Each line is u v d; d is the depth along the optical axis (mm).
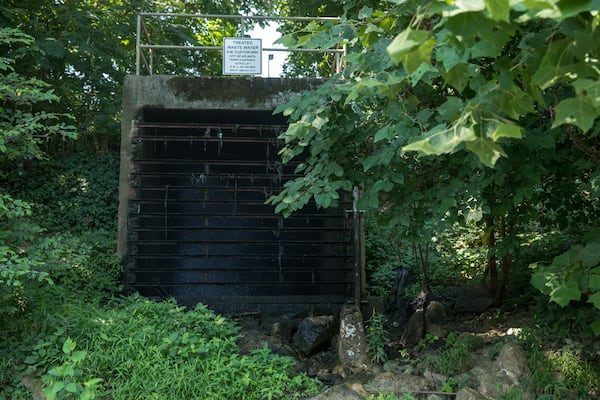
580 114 1742
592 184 4457
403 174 4293
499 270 8148
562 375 4863
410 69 1873
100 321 5586
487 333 6113
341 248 8039
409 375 5215
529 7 1569
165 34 12781
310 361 6133
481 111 1989
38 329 5324
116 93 11461
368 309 7688
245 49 8000
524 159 4047
